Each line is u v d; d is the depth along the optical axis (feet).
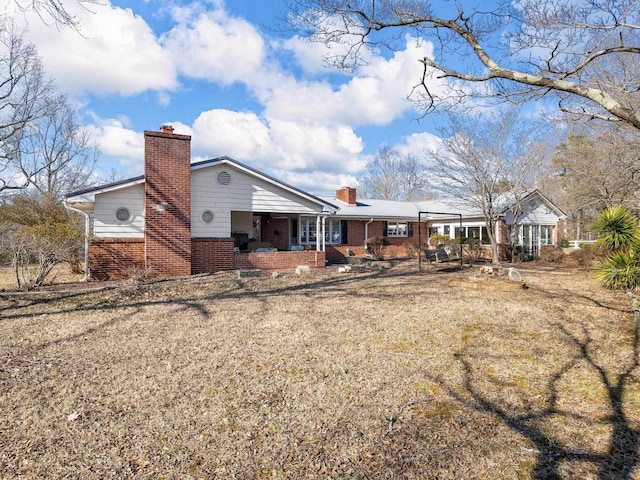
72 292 31.32
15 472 8.83
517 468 8.94
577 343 18.11
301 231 67.62
